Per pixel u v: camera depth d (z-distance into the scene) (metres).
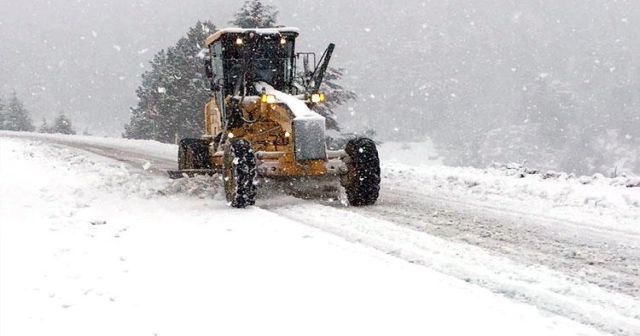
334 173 8.27
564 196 8.77
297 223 6.62
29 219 7.00
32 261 5.20
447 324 3.70
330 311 3.93
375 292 4.26
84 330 3.74
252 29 9.97
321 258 5.11
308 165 8.17
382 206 8.32
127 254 5.42
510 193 9.32
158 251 5.52
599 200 8.34
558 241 6.11
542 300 4.18
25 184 10.25
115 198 8.73
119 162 15.34
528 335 3.55
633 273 4.96
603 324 3.78
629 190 9.09
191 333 3.67
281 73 10.34
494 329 3.63
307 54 9.85
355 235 6.17
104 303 4.19
